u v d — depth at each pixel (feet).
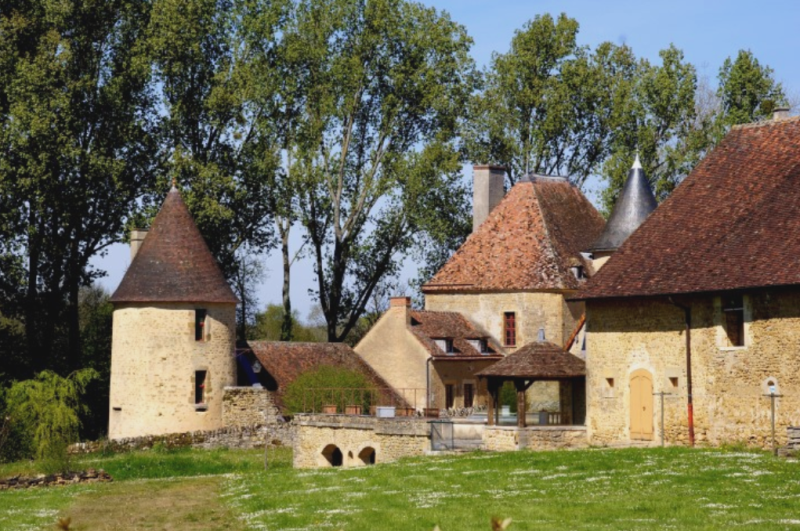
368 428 154.40
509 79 227.81
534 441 139.13
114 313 183.11
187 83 203.92
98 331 219.41
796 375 117.70
